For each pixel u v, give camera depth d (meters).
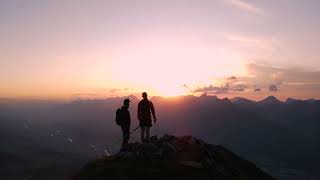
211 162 24.70
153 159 24.38
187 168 23.44
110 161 24.67
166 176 22.61
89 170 24.02
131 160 24.42
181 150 25.80
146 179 22.33
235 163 27.38
